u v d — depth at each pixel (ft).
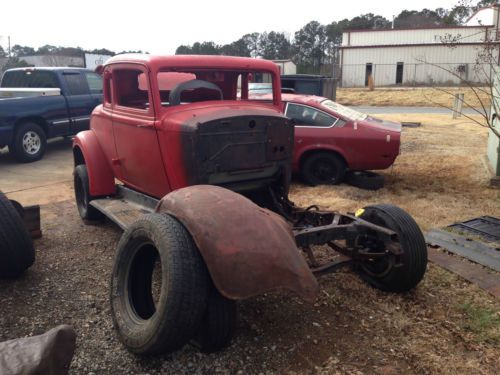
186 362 10.08
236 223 9.48
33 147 33.50
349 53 129.90
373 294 13.03
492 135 27.32
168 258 9.24
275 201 14.49
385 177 26.84
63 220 20.17
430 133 43.39
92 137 18.28
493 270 14.43
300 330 11.28
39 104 33.71
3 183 27.37
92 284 13.87
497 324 11.48
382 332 11.24
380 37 129.39
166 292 9.13
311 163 25.14
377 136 24.04
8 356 7.18
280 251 9.42
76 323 11.73
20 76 38.14
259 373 9.78
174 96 13.73
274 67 15.90
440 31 122.31
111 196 18.35
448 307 12.38
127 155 15.81
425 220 19.31
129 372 9.86
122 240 10.85
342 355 10.36
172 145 13.17
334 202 21.48
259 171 13.85
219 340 9.86
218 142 12.78
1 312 12.21
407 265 12.36
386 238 12.43
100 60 86.58
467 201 21.94
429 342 10.82
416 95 90.33
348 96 96.17
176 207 10.05
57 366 7.48
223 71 15.17
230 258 9.07
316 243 12.05
